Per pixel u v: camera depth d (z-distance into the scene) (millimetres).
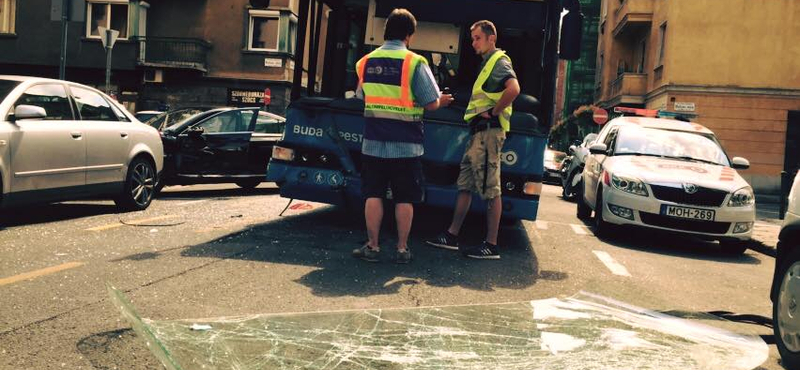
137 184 8852
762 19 24141
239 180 11945
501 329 3676
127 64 29141
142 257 5559
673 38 24828
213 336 3266
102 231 6879
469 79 7637
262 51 28750
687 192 8531
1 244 5957
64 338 3453
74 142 7711
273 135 12555
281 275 5129
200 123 11531
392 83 5656
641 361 3318
